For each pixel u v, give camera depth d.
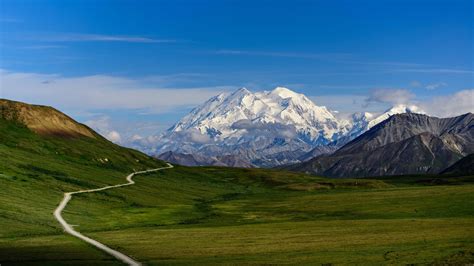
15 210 126.06
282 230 113.50
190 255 80.44
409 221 122.50
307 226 121.19
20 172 188.38
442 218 131.50
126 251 84.56
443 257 73.12
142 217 149.25
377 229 108.44
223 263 73.50
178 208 178.25
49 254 81.62
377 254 77.19
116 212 155.88
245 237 101.50
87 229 117.94
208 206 192.12
